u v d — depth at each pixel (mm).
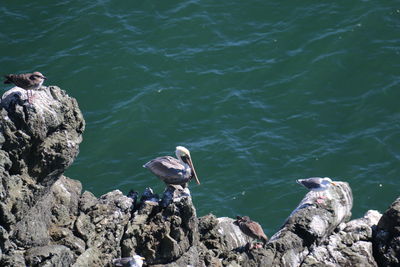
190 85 37875
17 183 16562
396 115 36094
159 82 38000
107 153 34031
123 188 32281
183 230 18594
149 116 36062
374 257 20203
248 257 19266
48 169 17312
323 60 39219
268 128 35406
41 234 17281
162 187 32344
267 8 42688
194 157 33688
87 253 17469
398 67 38688
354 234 20609
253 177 32781
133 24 41625
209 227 19953
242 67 38969
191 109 36562
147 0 43062
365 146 34344
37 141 16969
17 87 17703
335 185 22531
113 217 18625
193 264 18344
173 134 35188
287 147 34344
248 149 34156
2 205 15758
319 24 41438
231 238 20109
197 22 41719
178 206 18609
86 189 32156
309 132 35219
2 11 42281
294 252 19781
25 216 17062
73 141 17812
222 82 38094
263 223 30797
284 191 32062
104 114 36156
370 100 36906
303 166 33375
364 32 40812
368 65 38875
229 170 33125
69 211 19031
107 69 38781
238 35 41031
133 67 38906
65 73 38500
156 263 18172
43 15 42156
